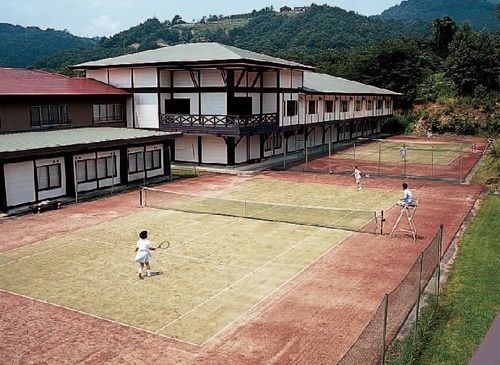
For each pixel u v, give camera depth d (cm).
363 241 1872
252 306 1310
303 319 1238
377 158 4291
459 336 1151
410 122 6594
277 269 1577
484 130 6109
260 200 2605
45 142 2598
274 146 4222
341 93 4688
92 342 1126
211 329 1188
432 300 1321
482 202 2559
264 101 3906
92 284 1459
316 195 2752
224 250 1761
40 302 1337
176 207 2428
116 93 3672
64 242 1870
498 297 1360
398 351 1066
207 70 3622
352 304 1322
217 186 2994
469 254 1720
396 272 1555
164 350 1092
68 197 2627
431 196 2725
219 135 3516
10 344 1116
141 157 3088
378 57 7031
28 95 2969
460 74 6625
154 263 1631
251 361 1050
